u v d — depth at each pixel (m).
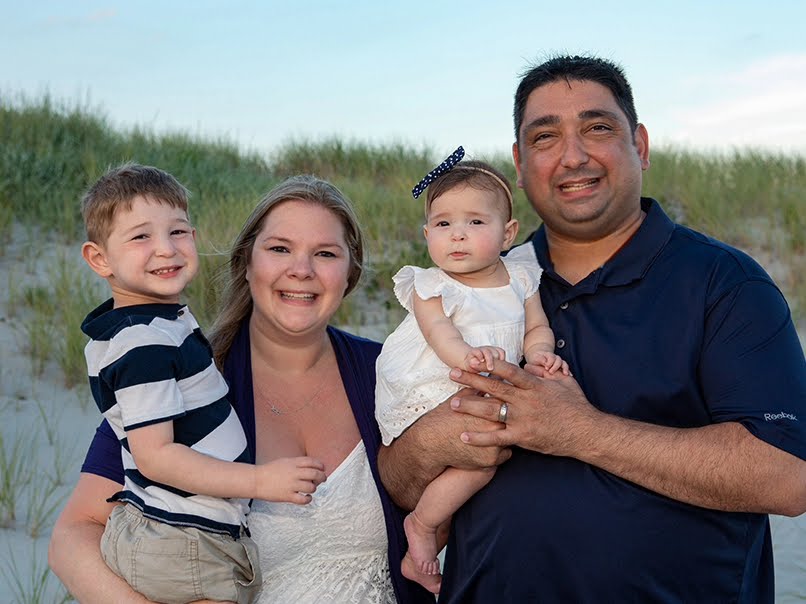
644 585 2.85
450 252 3.14
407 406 3.13
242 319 3.32
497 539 3.04
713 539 2.86
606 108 3.11
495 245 3.15
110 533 2.78
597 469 2.93
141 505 2.73
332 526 3.06
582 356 3.07
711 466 2.71
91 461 3.01
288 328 3.08
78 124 12.70
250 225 3.16
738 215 10.55
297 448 3.17
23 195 9.81
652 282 3.03
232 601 2.72
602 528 2.88
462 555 3.16
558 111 3.14
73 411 6.13
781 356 2.79
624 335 3.01
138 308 2.84
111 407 2.76
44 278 8.20
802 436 2.70
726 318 2.86
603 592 2.88
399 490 3.19
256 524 2.97
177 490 2.74
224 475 2.69
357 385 3.30
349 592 3.04
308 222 3.09
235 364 3.23
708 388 2.87
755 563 2.99
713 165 12.81
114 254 2.85
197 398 2.81
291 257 3.05
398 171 14.05
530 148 3.21
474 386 2.97
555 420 2.87
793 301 8.55
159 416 2.66
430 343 3.11
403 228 9.99
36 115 12.41
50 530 4.73
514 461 3.07
